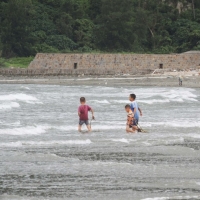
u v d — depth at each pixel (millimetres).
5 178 56469
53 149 70875
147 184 55406
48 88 195625
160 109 125688
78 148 71750
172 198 50781
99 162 63938
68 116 108375
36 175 57875
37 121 99000
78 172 59406
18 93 162750
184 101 146750
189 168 61938
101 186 54562
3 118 101812
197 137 82812
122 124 96812
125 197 51125
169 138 80938
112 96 163000
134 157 67000
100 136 82125
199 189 53875
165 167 62125
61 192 52469
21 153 67625
